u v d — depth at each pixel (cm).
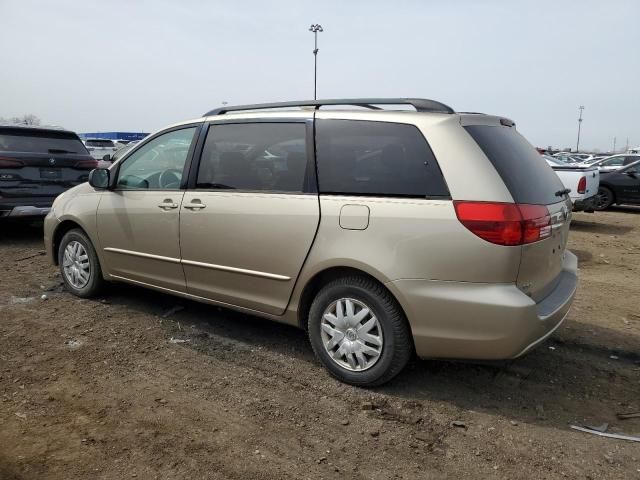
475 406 331
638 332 460
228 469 265
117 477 256
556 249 349
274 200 366
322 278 359
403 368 351
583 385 363
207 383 354
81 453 274
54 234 538
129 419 308
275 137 378
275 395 340
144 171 455
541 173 358
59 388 342
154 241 439
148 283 459
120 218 462
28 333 432
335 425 307
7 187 758
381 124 339
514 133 375
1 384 345
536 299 324
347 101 361
